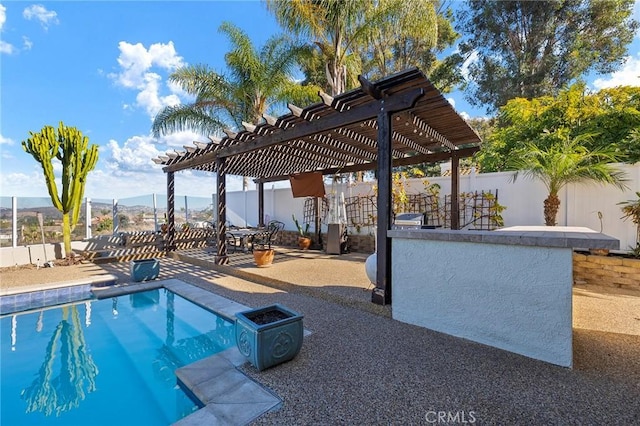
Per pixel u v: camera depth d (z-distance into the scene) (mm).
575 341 3104
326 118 4809
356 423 2020
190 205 12594
